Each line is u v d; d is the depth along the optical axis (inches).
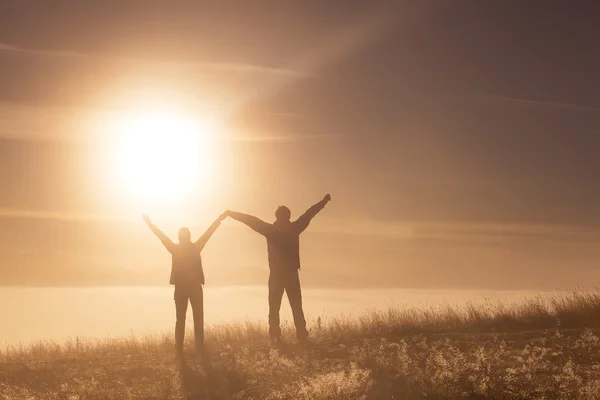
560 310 611.5
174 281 561.3
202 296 564.7
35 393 450.6
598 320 565.6
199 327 561.6
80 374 508.4
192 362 516.7
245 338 644.7
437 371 386.6
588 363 410.9
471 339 527.8
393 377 389.1
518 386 358.0
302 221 606.9
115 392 429.7
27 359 628.7
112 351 642.8
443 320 616.7
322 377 380.5
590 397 329.1
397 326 606.9
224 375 440.5
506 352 452.8
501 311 622.5
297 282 596.7
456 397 349.7
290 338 601.9
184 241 566.9
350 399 357.4
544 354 435.2
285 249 597.9
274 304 594.6
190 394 405.7
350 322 627.5
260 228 596.4
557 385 353.7
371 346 511.2
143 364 526.0
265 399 375.9
